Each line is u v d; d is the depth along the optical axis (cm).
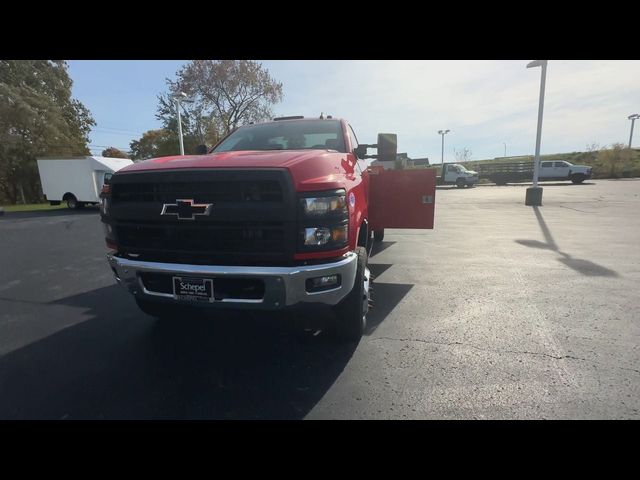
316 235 245
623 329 351
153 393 263
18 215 1794
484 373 278
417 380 271
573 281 506
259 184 243
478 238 858
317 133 423
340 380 274
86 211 1936
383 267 596
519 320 376
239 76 3003
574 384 261
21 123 3244
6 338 357
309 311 262
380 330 358
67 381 279
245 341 341
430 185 491
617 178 3731
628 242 777
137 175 269
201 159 280
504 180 3591
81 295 495
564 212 1339
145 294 277
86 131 4672
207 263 253
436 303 429
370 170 515
